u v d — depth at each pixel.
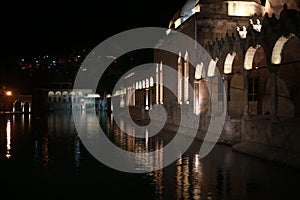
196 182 12.27
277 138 16.34
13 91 75.50
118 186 11.87
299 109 23.39
